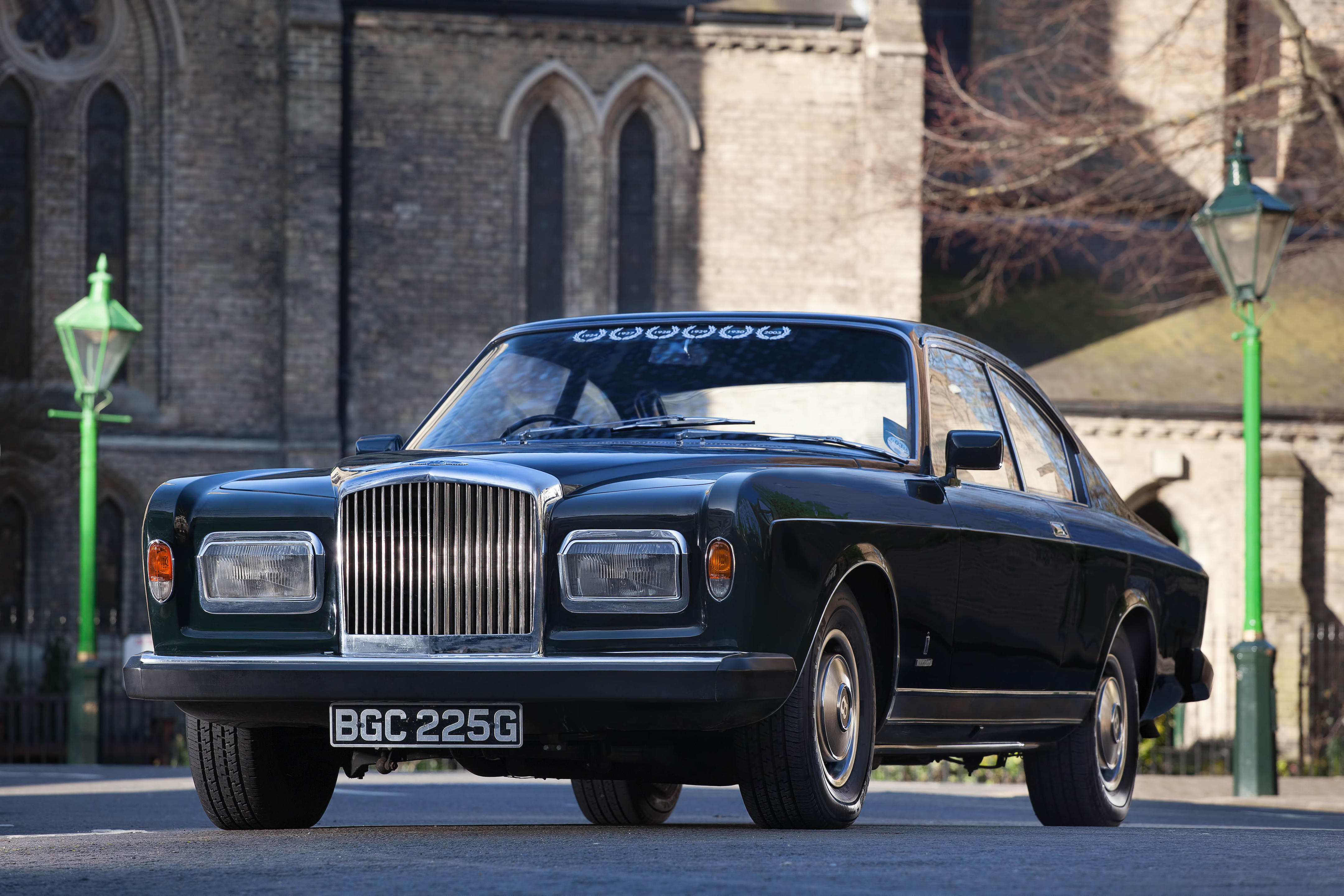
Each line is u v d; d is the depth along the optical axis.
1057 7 117.75
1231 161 47.28
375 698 16.03
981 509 19.33
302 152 101.69
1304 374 105.75
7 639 97.88
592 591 15.83
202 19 102.00
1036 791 22.34
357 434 102.75
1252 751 45.06
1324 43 76.06
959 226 99.25
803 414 19.16
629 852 14.43
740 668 15.34
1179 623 24.80
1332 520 104.81
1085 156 78.88
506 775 17.78
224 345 101.94
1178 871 13.02
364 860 13.96
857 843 15.27
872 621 17.89
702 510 15.74
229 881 12.59
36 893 12.14
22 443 96.31
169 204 101.56
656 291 107.50
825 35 106.62
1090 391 102.12
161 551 17.25
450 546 16.19
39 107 100.69
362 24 103.56
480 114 104.81
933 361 20.08
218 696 16.50
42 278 100.56
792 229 107.50
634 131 107.62
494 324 105.00
